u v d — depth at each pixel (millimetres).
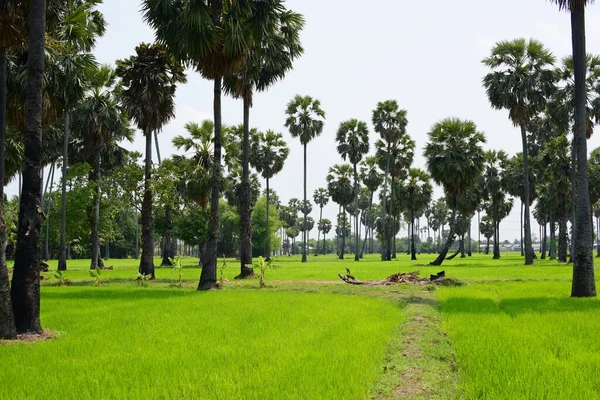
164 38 20344
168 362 7574
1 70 14602
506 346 8453
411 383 6520
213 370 7059
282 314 12836
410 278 24625
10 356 8336
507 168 64500
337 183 80312
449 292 19500
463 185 44594
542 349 8227
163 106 28844
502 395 5809
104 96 35719
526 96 42875
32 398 5867
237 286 23344
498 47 43531
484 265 45844
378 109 62188
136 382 6457
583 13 19281
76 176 42125
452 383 6570
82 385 6402
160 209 29484
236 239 85000
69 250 83375
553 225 64625
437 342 9219
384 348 8375
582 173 18656
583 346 8523
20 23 14438
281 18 23328
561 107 41938
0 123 14492
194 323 11484
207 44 19750
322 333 9852
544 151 51125
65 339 9742
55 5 16984
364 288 21703
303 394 5848
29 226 11156
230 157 39031
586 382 6285
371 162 78625
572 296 17859
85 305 15562
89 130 35500
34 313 10898
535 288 20938
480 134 44656
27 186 11344
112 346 8961
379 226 100188
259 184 87000
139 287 23609
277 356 7785
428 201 66688
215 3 21219
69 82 15961
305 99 56219
